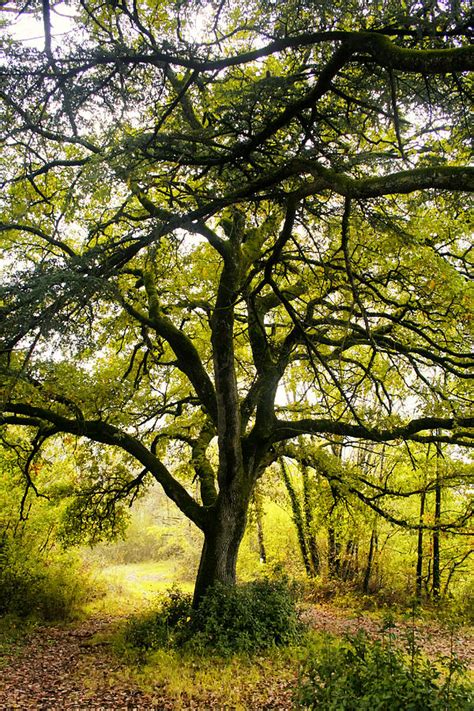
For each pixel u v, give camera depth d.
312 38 4.20
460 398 9.53
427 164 5.12
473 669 8.62
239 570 22.11
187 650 9.38
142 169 5.29
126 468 13.87
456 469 11.82
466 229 7.36
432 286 7.64
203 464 12.57
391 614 5.33
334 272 8.36
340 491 13.00
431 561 17.50
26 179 9.45
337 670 4.93
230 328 10.20
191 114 6.56
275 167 5.63
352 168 5.34
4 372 5.57
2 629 12.06
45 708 7.07
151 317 11.30
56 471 15.59
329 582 18.11
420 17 3.93
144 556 35.78
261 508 18.11
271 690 7.66
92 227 7.57
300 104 4.77
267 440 11.36
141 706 7.14
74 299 5.43
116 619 14.14
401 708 4.26
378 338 9.96
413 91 5.02
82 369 9.38
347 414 12.23
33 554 14.72
